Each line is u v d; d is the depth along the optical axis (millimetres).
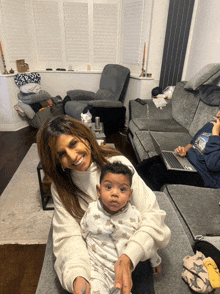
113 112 3201
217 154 1504
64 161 729
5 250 1480
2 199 1967
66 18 3717
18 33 3557
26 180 2258
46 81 3982
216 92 2143
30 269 1356
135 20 3402
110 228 698
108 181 663
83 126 769
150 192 837
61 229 763
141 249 658
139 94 3424
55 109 3555
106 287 647
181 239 912
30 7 3611
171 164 1648
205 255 860
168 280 768
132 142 2658
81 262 660
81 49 3967
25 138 3301
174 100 2887
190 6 2980
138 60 3559
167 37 3123
